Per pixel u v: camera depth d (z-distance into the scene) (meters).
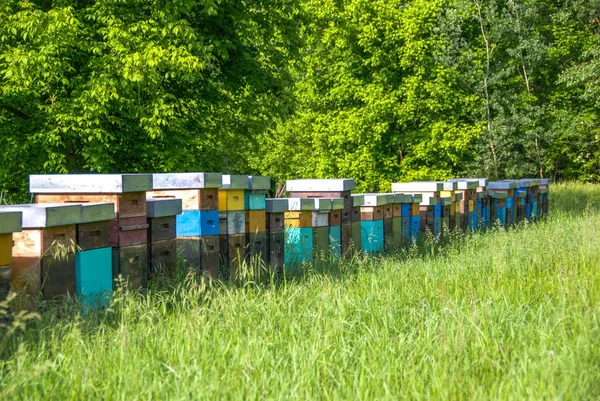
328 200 11.58
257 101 22.77
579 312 6.74
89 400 4.45
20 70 16.44
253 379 4.80
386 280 9.27
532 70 35.91
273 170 39.03
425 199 15.67
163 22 17.73
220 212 9.52
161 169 19.14
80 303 6.49
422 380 4.84
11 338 5.59
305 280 9.47
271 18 22.02
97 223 7.11
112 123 19.11
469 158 34.97
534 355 5.42
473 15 34.50
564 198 29.61
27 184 18.33
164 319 6.76
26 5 16.95
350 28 33.66
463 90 34.41
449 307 7.07
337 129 34.81
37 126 17.98
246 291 8.41
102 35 18.17
